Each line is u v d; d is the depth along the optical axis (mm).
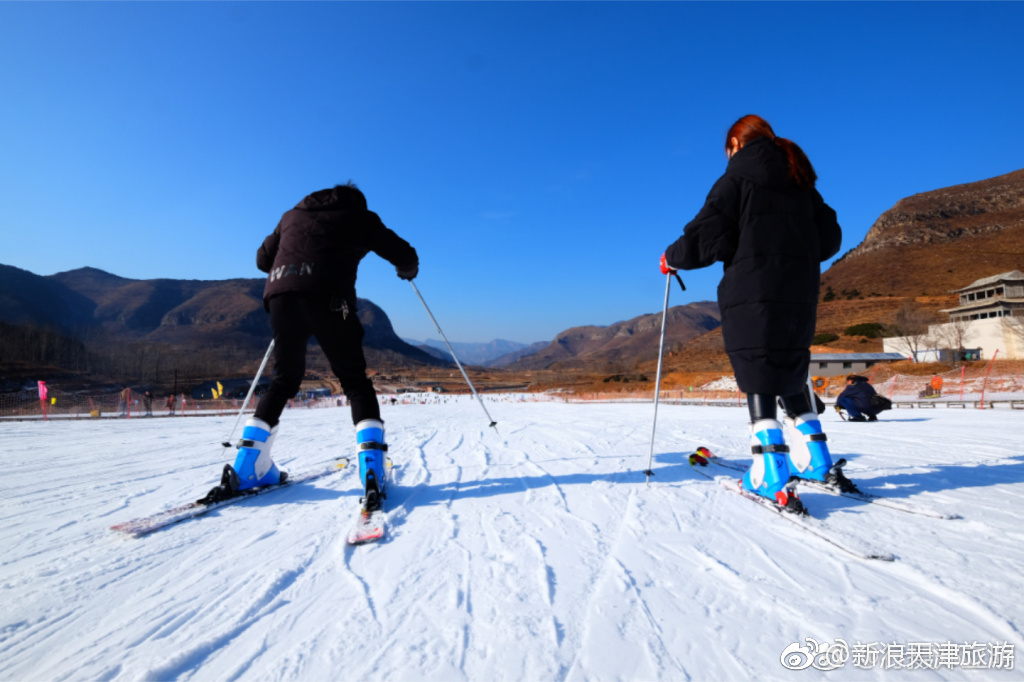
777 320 2252
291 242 2648
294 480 3119
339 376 2768
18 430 9680
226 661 1142
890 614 1277
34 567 1753
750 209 2279
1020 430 6535
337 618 1327
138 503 2799
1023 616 1232
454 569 1633
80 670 1110
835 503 2350
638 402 33000
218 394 35281
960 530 1914
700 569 1588
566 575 1559
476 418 10797
